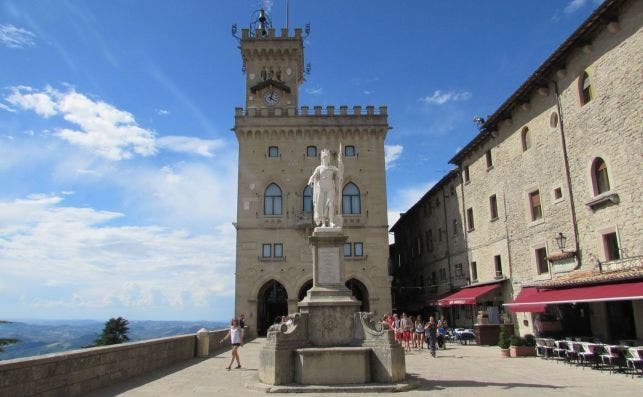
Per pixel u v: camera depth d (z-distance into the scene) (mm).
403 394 14695
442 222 51969
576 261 27797
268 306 54062
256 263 49344
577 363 22469
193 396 14891
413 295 63375
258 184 51125
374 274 49750
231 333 22953
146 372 21125
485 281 40250
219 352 32125
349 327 17297
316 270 18203
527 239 33750
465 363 23906
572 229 28328
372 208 51156
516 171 35219
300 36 60156
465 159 45156
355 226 50750
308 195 50969
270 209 50781
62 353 14891
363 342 16828
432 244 55594
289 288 48781
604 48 25312
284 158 51688
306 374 15867
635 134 23188
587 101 27250
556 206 30109
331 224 18750
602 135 25641
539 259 32594
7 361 12578
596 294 21812
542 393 14773
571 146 28500
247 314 48281
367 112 52688
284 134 52219
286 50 59875
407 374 18219
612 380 17609
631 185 23516
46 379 13836
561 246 29141
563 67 28844
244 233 50000
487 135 39844
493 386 16188
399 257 73125
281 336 16375
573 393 14773
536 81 30953
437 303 45656
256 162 51594
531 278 33188
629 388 15742
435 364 23531
